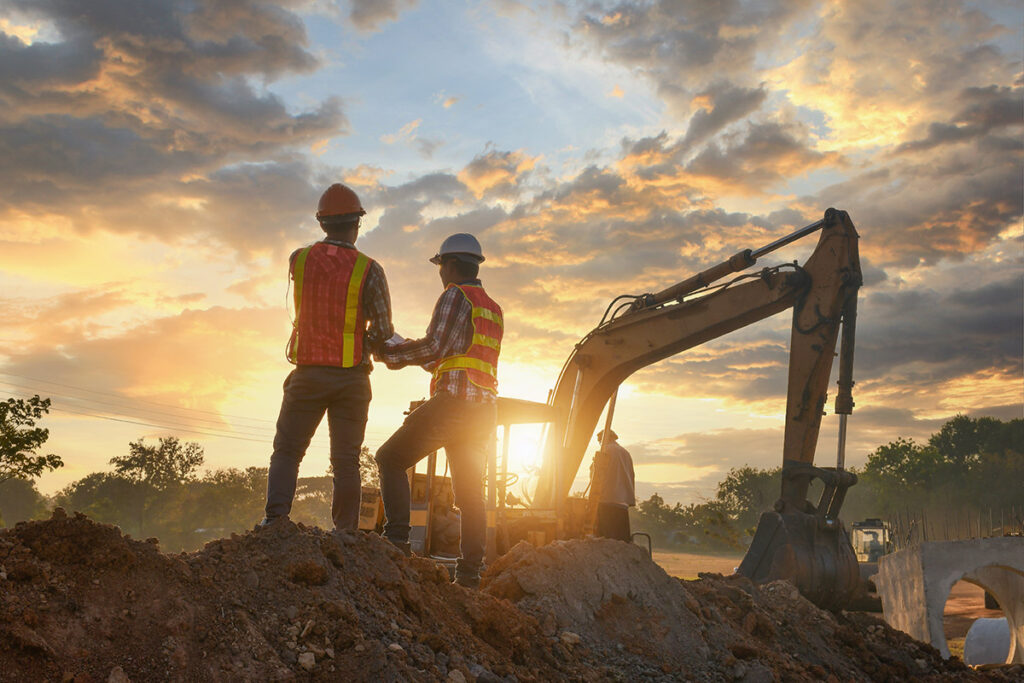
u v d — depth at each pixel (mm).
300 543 4320
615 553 6898
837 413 12867
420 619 4555
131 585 3609
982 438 120500
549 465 10133
